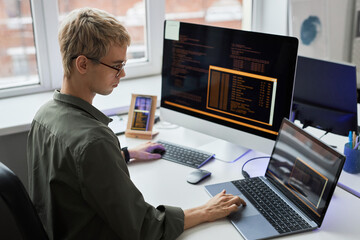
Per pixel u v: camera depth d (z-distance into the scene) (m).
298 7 2.72
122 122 1.95
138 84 2.44
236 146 1.72
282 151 1.39
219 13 2.74
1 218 1.00
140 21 2.50
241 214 1.24
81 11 1.13
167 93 1.81
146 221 1.11
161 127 1.93
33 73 2.27
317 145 1.23
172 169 1.52
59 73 2.28
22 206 1.03
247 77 1.54
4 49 2.15
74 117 1.12
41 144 1.18
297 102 1.77
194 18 2.67
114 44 1.13
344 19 2.88
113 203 1.05
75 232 1.11
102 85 1.17
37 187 1.22
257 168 1.54
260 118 1.54
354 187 1.38
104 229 1.11
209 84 1.66
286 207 1.26
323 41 2.85
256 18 2.83
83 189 1.05
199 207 1.23
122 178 1.07
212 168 1.54
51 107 1.19
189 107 1.75
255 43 1.49
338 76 1.60
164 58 1.79
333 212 1.26
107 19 1.13
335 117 1.68
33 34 2.19
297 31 2.75
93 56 1.11
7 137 1.95
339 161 1.13
